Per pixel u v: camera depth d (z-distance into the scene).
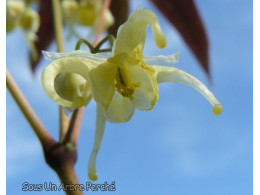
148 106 0.05
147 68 0.05
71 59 0.05
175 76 0.05
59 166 0.05
